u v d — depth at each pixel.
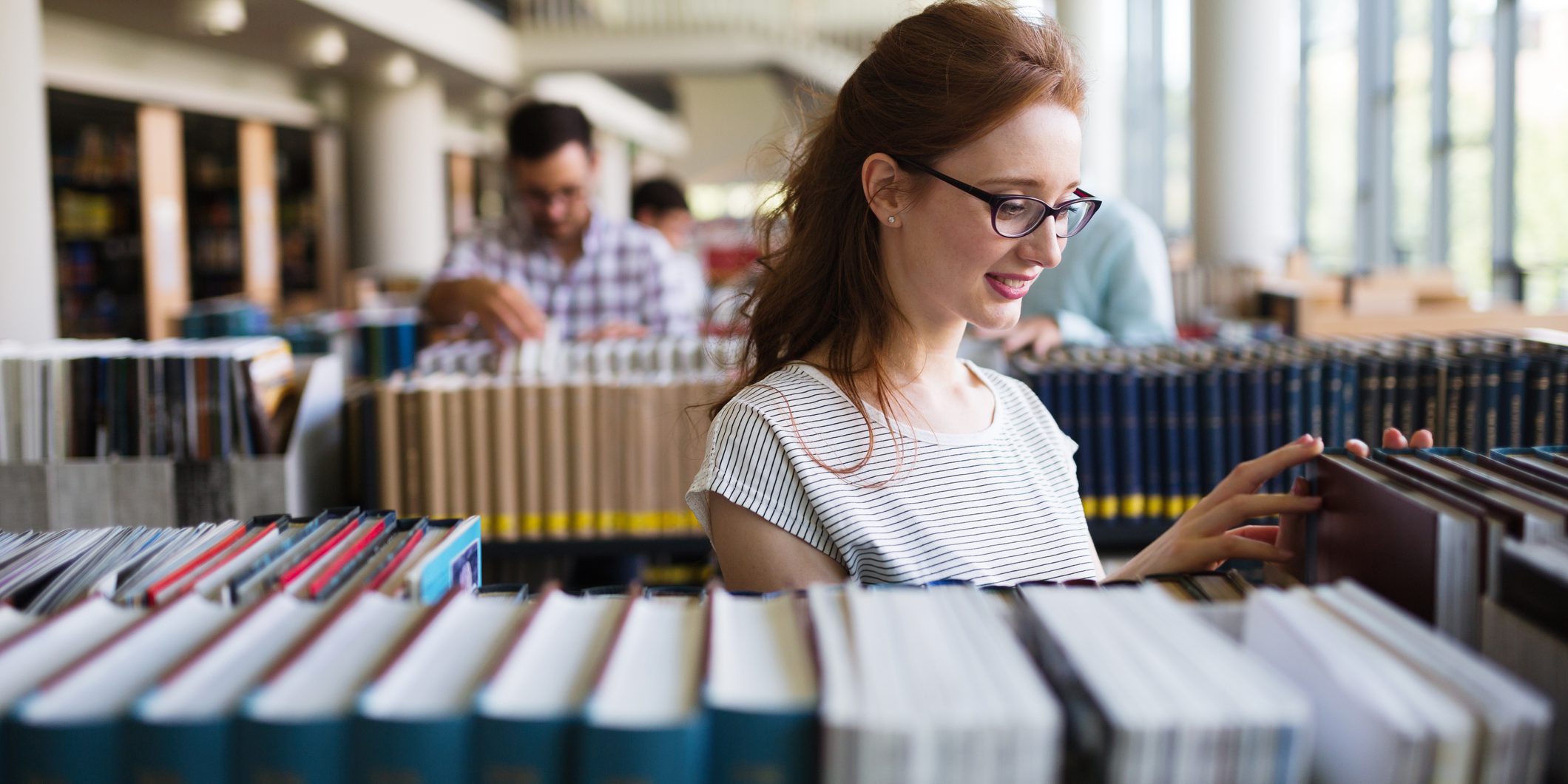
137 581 0.86
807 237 1.30
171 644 0.72
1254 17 6.41
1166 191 11.67
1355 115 7.87
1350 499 0.98
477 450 2.77
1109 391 2.85
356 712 0.63
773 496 1.18
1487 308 5.22
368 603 0.78
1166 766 0.59
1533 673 0.73
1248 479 1.11
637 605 0.79
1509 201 6.21
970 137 1.12
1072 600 0.77
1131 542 2.90
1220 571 0.99
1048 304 3.24
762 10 12.45
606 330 3.47
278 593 0.79
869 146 1.20
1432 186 6.91
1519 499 0.87
